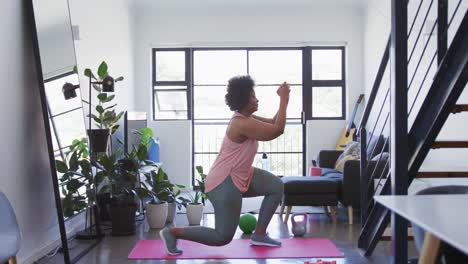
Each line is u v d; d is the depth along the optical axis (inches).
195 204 184.9
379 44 241.1
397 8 100.7
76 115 155.1
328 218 194.7
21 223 123.4
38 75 128.0
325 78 278.5
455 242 42.1
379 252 141.3
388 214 120.6
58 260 133.0
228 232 134.3
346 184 180.2
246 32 273.6
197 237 136.6
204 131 284.0
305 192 183.6
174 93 279.7
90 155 161.8
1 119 114.6
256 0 268.2
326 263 124.0
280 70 280.2
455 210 56.5
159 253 141.1
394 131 101.8
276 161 285.0
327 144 269.7
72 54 157.0
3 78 116.3
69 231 159.5
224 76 281.1
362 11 271.0
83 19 181.3
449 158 176.6
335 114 279.3
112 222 165.8
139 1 265.9
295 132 282.7
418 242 65.1
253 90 137.8
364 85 270.4
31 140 131.0
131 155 173.6
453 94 93.9
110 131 172.4
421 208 57.8
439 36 109.0
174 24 273.0
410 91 204.1
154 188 183.2
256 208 220.7
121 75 240.2
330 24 272.5
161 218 178.2
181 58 279.4
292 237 161.6
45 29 135.0
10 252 81.4
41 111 138.2
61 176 138.4
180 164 269.9
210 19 273.1
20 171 123.7
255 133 131.0
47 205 140.3
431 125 99.4
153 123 271.0
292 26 273.3
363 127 146.3
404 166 101.1
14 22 122.6
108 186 165.8
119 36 236.8
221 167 134.1
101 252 143.7
